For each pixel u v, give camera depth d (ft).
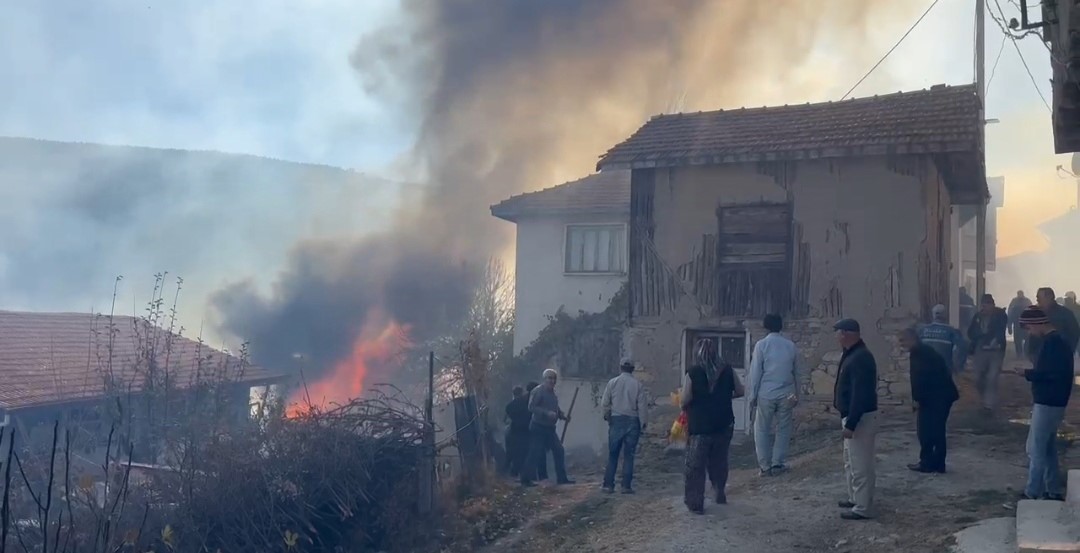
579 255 74.28
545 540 31.45
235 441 33.12
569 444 67.21
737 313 48.29
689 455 30.73
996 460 33.76
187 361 55.83
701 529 28.73
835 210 46.65
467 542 32.78
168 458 32.96
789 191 47.60
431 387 38.04
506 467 42.96
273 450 33.01
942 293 49.57
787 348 36.04
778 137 48.91
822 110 52.26
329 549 33.22
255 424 34.50
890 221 45.52
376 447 34.88
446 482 38.14
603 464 52.39
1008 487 29.63
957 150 43.47
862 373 27.43
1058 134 35.86
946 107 48.37
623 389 36.45
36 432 49.14
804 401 46.32
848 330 27.89
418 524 34.58
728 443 31.22
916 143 44.01
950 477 31.48
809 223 47.14
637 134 54.03
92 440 39.99
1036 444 26.48
